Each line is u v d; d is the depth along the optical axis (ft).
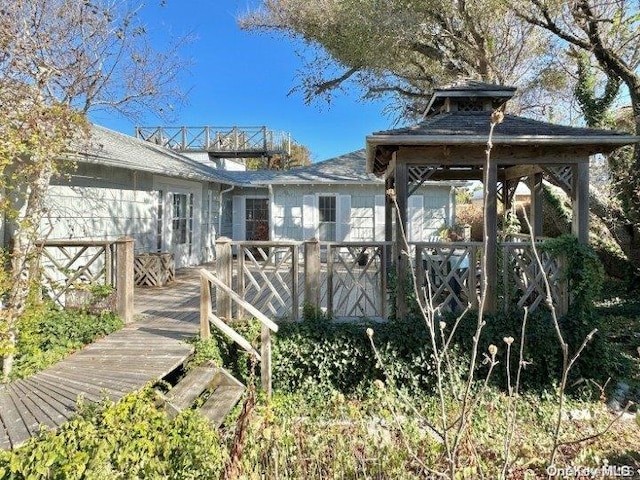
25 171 13.97
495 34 35.37
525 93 37.91
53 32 19.38
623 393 16.38
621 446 11.89
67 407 10.51
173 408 11.34
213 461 9.15
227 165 63.10
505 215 25.29
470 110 21.06
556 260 17.28
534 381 16.58
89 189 24.47
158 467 8.96
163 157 36.65
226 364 16.17
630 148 29.94
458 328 16.70
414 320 16.94
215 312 19.12
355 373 16.70
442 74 39.96
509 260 17.33
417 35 34.65
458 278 17.42
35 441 8.85
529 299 18.31
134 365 13.34
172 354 14.32
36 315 14.88
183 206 36.47
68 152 16.71
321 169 44.45
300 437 9.93
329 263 17.29
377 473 8.87
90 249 24.06
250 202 46.75
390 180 22.53
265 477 8.75
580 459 9.71
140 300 22.98
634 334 22.75
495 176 17.30
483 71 35.76
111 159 23.47
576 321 16.80
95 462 8.36
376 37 33.47
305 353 16.60
